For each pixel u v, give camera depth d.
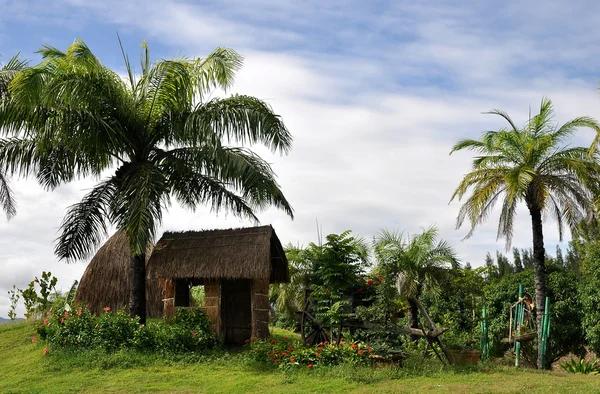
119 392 10.45
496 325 21.34
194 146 14.66
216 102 14.68
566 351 21.28
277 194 14.91
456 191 17.86
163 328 13.96
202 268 14.77
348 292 13.38
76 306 15.52
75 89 13.30
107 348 13.18
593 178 16.70
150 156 15.33
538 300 16.66
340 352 11.98
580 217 16.75
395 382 10.56
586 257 22.62
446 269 18.03
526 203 17.22
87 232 15.70
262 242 14.66
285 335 19.55
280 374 11.53
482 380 10.83
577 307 20.94
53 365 12.54
